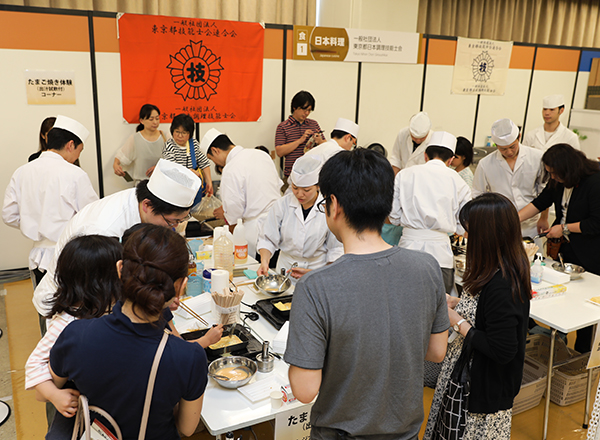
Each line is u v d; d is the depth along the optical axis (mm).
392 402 1091
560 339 2807
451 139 2918
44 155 2656
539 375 2693
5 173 3896
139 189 1704
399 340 1049
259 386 1620
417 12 5891
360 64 5180
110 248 1321
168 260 1024
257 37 4598
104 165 4242
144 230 1068
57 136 2660
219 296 1881
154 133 4250
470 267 1633
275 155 5008
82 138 2771
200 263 2412
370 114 5406
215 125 4648
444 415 1715
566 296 2564
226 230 2479
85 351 1034
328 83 5074
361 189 1028
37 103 3883
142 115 4109
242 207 3229
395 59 5324
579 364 2771
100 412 1062
